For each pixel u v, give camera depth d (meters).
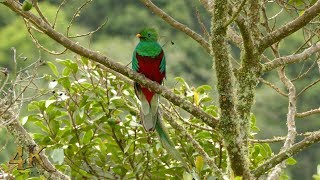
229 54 9.38
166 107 11.73
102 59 9.19
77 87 10.99
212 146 11.34
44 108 10.92
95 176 11.05
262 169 9.68
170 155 10.78
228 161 9.91
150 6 11.26
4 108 10.29
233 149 9.52
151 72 11.49
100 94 10.93
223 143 10.58
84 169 11.16
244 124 10.00
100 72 11.07
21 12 8.75
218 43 9.26
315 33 11.49
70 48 8.98
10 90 9.30
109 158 11.47
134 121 10.82
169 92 9.58
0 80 9.46
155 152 11.05
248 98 10.03
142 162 10.85
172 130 11.12
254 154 11.35
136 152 11.22
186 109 9.60
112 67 9.28
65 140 11.06
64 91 10.94
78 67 11.04
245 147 9.95
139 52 11.38
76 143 11.11
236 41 11.41
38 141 11.52
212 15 9.39
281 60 10.37
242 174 9.57
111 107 10.78
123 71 9.37
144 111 10.40
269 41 9.96
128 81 10.90
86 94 11.02
